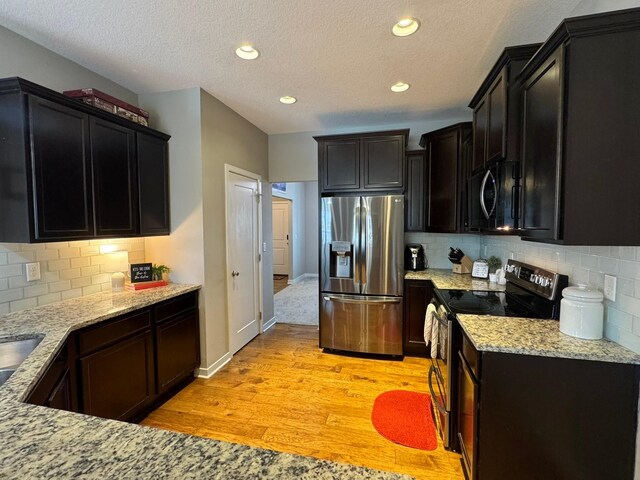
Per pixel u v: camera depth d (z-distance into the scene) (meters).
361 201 3.22
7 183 1.74
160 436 0.79
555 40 1.30
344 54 2.18
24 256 1.98
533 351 1.37
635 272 1.31
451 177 3.17
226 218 3.13
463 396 1.74
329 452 1.92
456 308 2.03
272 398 2.51
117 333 1.99
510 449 1.42
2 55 1.86
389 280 3.21
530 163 1.57
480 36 1.96
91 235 2.07
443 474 1.76
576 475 1.38
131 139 2.39
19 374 1.14
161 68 2.38
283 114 3.40
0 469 0.66
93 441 0.76
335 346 3.37
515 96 1.73
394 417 2.26
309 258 8.38
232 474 0.66
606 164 1.24
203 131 2.76
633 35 1.19
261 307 3.99
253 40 2.00
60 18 1.77
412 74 2.48
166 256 2.87
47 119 1.79
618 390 1.32
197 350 2.79
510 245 2.70
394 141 3.24
